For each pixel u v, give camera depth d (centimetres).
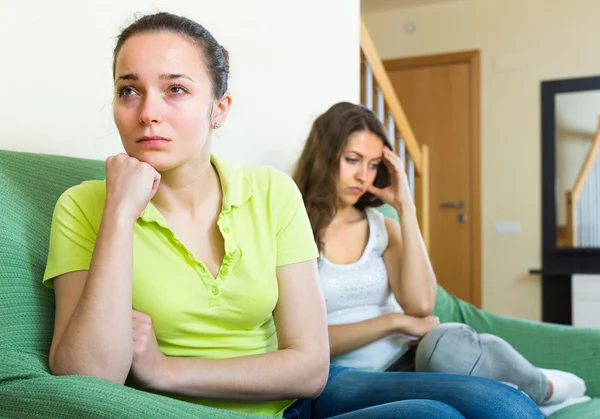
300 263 99
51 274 87
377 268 153
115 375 79
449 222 464
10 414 72
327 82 209
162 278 90
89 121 136
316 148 151
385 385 106
